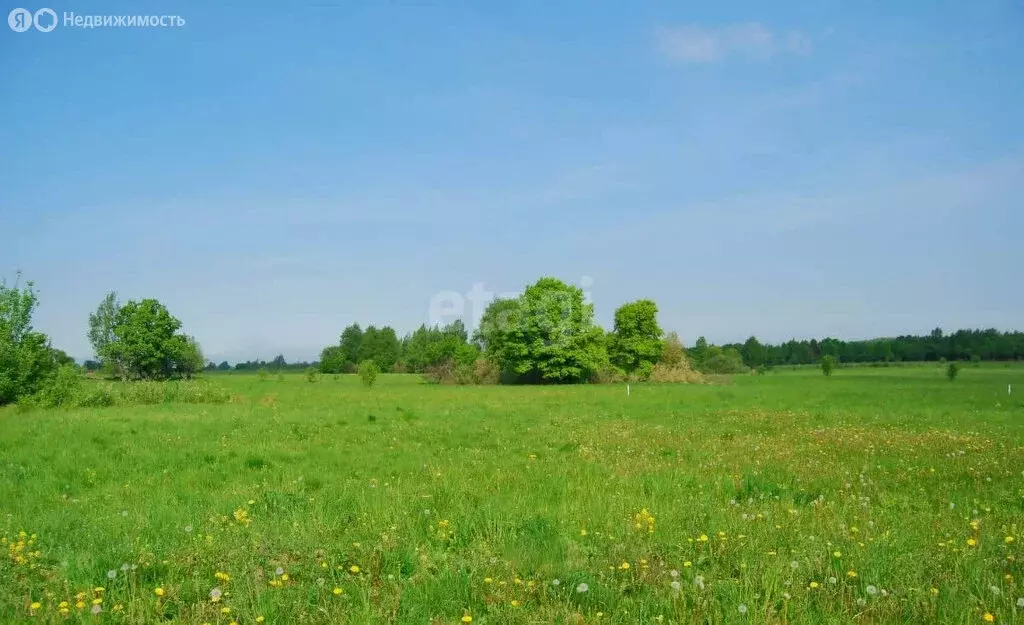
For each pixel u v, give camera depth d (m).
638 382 84.19
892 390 49.47
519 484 12.46
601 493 11.24
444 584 6.82
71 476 14.88
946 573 7.04
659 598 6.43
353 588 6.78
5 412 33.59
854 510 9.91
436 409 34.38
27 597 6.49
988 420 26.53
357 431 23.23
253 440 20.73
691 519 9.23
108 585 6.99
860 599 6.23
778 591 6.53
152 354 84.31
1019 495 11.30
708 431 22.78
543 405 37.34
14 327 40.88
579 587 6.47
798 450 17.72
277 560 7.59
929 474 13.72
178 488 13.25
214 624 6.08
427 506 10.42
